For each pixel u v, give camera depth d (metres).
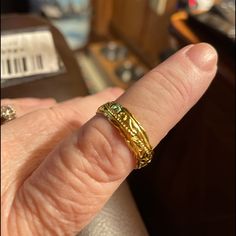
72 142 0.08
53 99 0.16
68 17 0.38
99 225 0.12
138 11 0.36
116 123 0.08
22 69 0.18
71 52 0.19
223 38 0.15
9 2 0.34
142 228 0.12
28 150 0.10
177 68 0.08
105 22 0.43
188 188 0.20
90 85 0.37
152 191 0.24
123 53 0.38
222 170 0.16
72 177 0.08
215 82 0.15
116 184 0.08
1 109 0.14
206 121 0.16
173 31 0.16
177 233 0.22
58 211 0.09
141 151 0.08
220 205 0.17
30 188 0.09
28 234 0.09
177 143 0.19
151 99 0.08
